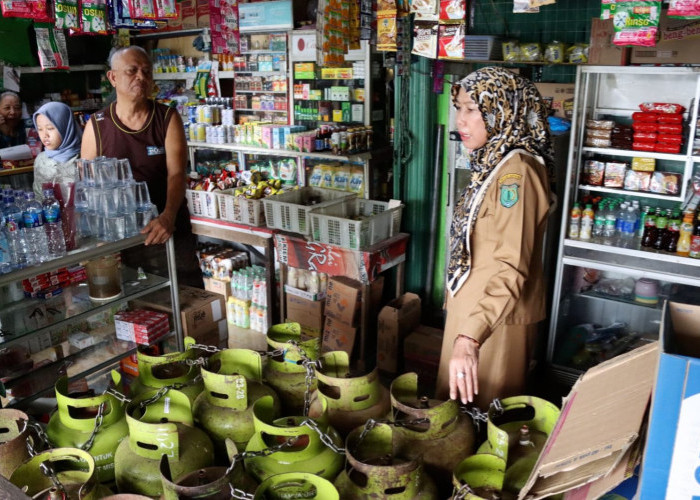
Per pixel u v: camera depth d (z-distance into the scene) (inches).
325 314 167.3
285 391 65.1
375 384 60.8
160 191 129.9
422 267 179.6
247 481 50.6
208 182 190.9
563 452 36.7
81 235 94.4
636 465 40.3
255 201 172.2
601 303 153.1
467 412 57.4
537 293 78.4
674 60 119.5
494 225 71.7
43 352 92.9
